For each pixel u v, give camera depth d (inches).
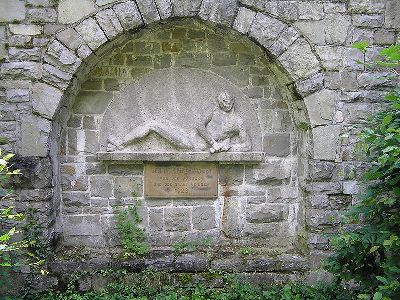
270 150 214.5
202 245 214.2
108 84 208.8
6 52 185.5
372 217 170.4
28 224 189.0
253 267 198.7
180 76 210.7
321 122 194.2
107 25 186.2
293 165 216.2
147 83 210.1
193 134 210.5
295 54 192.1
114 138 208.5
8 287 189.6
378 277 142.8
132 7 185.9
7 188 187.3
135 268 195.2
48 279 190.9
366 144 167.2
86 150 209.0
